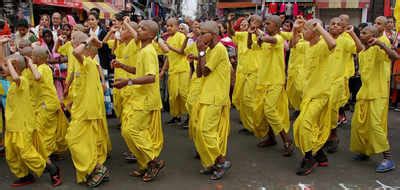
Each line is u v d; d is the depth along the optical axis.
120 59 6.23
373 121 5.02
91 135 4.49
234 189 4.54
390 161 5.14
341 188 4.60
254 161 5.47
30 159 4.37
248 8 20.08
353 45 5.17
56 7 12.86
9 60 4.41
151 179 4.73
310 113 4.79
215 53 4.53
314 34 4.81
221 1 20.86
